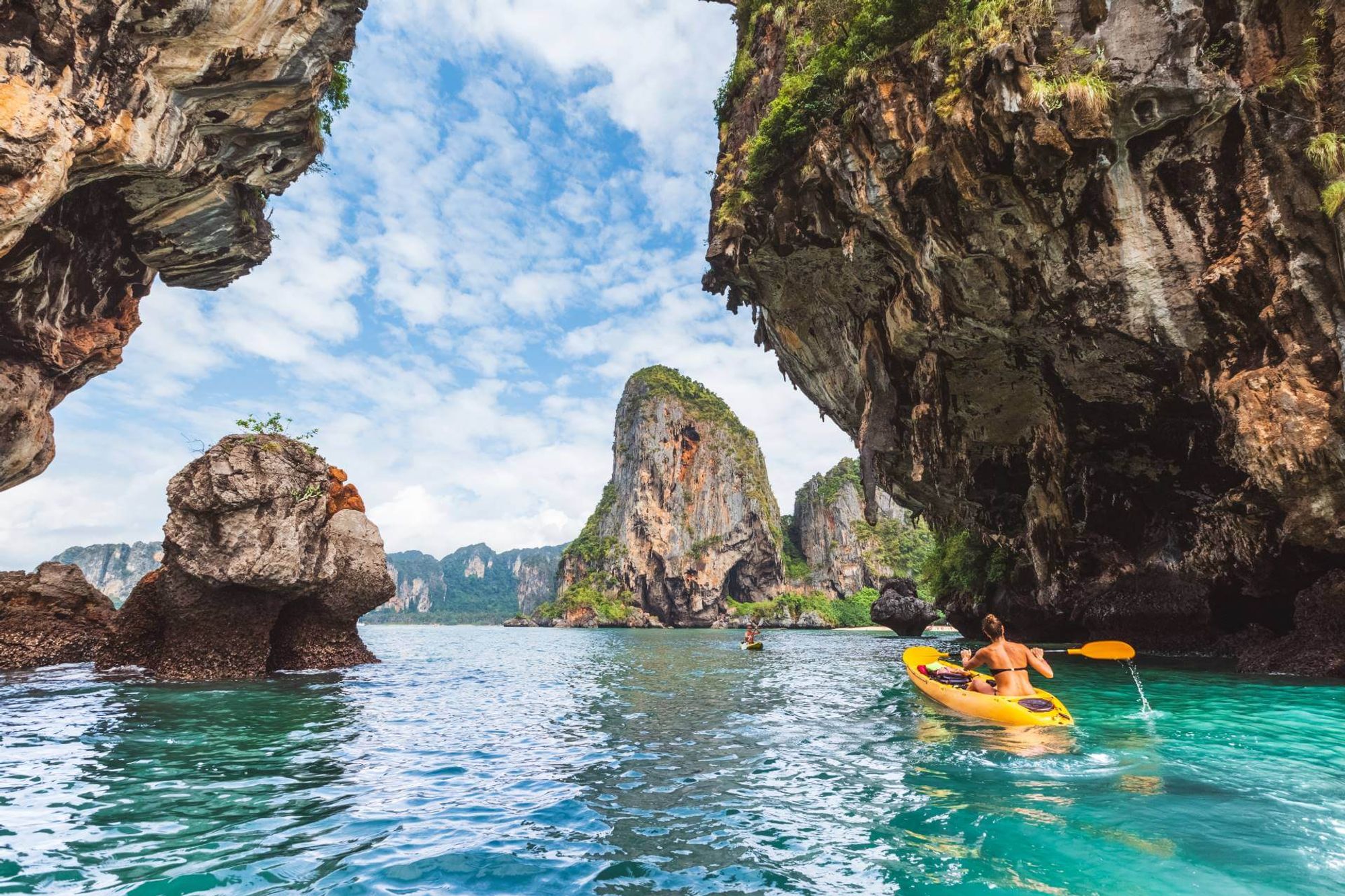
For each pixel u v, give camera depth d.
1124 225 11.74
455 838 4.14
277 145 17.59
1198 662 14.08
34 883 3.44
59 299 17.70
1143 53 10.79
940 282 14.06
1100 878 3.24
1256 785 4.78
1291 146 10.40
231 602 12.89
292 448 13.53
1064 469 16.45
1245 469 10.77
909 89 13.05
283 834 4.22
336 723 8.42
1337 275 9.96
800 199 15.57
